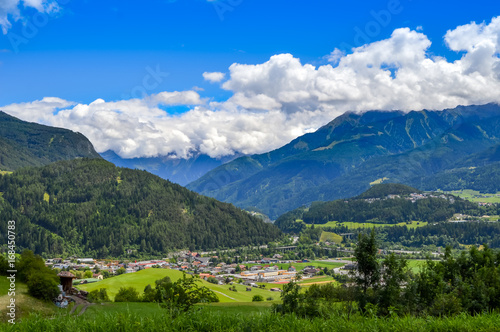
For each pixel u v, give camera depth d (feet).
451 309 98.22
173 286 80.69
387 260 106.22
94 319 70.28
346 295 100.58
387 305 98.37
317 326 70.79
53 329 66.59
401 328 71.67
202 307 74.64
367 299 99.55
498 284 111.86
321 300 94.89
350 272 107.55
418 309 102.63
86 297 263.08
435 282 113.91
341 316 78.54
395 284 102.58
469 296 108.06
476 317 79.20
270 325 70.38
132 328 65.36
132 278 485.15
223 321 69.97
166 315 70.49
